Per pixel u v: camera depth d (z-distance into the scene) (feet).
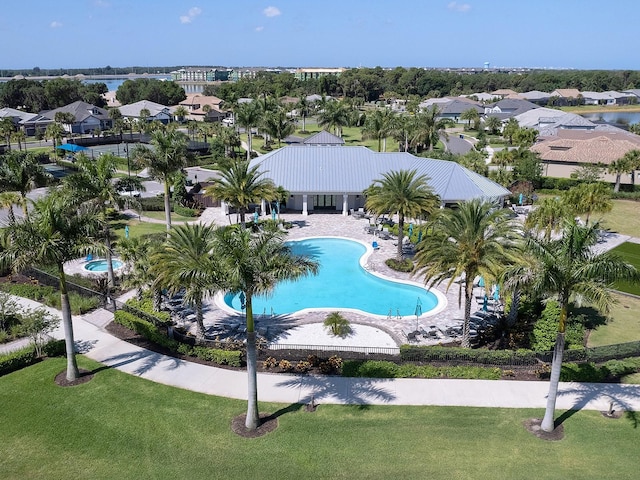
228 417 75.97
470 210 91.25
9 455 67.92
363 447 69.46
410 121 311.06
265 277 69.21
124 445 69.82
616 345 91.97
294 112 539.29
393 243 160.35
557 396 81.92
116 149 338.13
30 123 408.26
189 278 85.97
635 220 190.19
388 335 102.89
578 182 228.84
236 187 145.69
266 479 63.67
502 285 89.25
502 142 381.40
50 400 80.12
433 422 74.95
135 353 95.35
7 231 78.13
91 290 116.98
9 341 101.76
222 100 557.33
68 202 96.02
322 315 112.57
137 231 172.96
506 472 64.90
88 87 581.53
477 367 88.58
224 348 94.99
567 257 67.41
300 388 83.82
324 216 191.31
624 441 71.05
